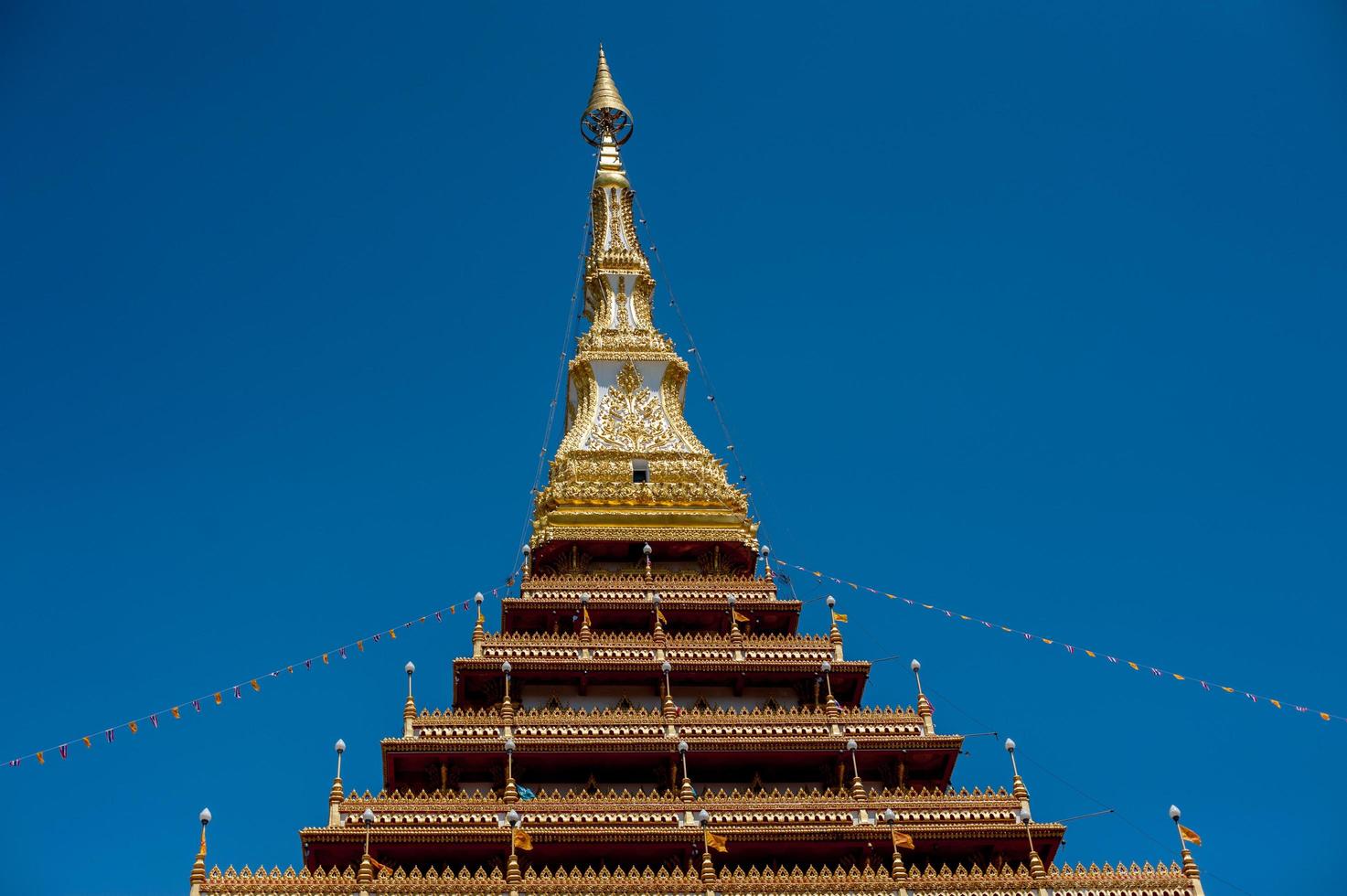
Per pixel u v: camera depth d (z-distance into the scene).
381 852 57.97
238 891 54.78
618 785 63.84
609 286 85.38
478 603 69.50
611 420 79.31
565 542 74.44
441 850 58.19
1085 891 57.06
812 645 69.44
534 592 71.44
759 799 60.66
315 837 57.16
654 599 71.25
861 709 66.00
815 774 64.44
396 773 62.97
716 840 57.59
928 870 57.31
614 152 91.56
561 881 55.78
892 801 61.09
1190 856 57.69
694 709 67.94
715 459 78.38
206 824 55.53
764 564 75.50
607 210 88.88
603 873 56.34
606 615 71.19
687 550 75.69
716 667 67.56
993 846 60.28
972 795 61.44
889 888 56.78
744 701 68.44
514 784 61.19
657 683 67.94
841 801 60.97
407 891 55.31
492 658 66.56
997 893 56.94
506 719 63.72
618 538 74.69
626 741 62.97
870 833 59.28
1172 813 58.34
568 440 78.69
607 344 82.25
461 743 62.22
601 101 93.50
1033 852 58.00
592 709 67.00
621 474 76.94
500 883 55.56
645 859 59.12
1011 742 62.59
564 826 59.03
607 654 67.88
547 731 63.59
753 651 68.81
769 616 72.38
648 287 85.81
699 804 60.25
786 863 59.88
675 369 81.75
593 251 87.69
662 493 76.06
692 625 72.44
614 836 58.19
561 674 67.06
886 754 63.72
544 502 75.75
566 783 63.69
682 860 58.94
